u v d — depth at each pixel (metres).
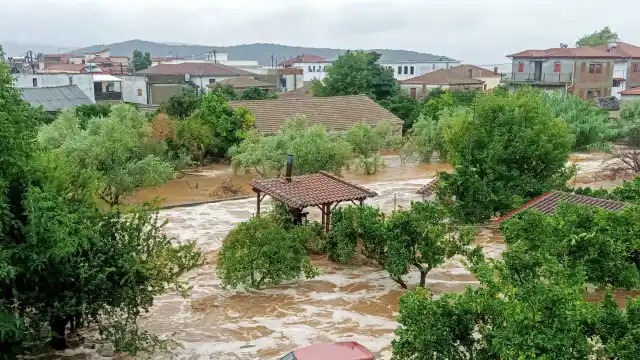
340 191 22.41
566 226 16.53
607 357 9.77
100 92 67.75
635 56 69.25
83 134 32.62
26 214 11.63
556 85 63.62
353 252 20.36
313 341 15.37
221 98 44.84
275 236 19.00
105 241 13.50
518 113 26.44
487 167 25.52
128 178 30.08
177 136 40.66
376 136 44.00
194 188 35.75
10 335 11.80
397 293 18.70
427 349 10.60
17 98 12.51
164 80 76.81
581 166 42.19
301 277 20.16
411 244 18.44
